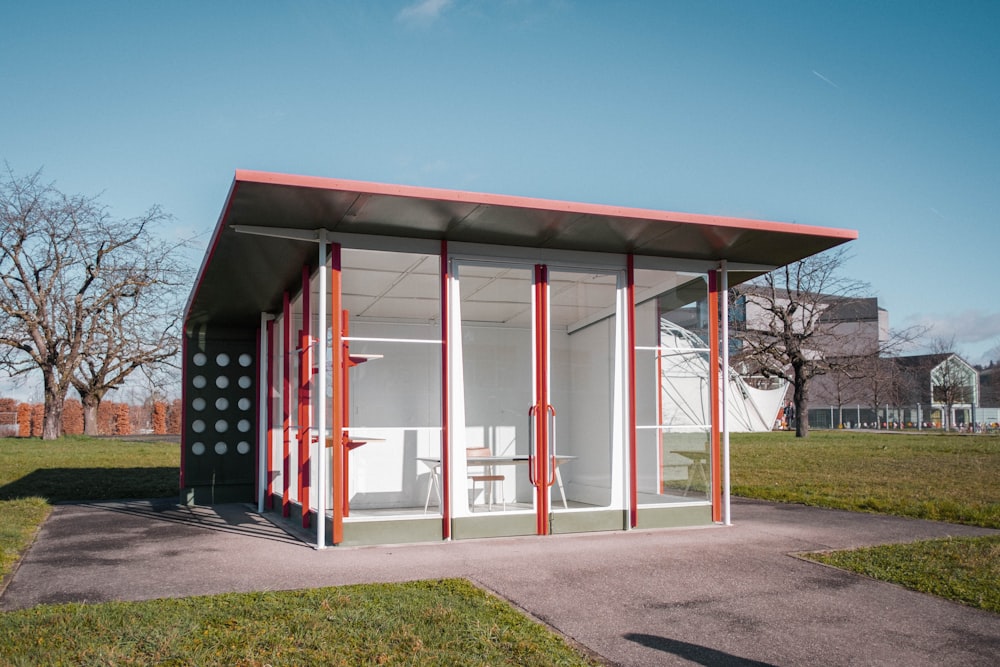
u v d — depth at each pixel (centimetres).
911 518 1084
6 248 3141
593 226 877
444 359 914
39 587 673
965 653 521
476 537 911
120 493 1533
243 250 927
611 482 972
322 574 719
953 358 6600
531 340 954
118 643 503
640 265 1013
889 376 4428
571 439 959
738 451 2484
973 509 1107
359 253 891
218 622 553
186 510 1283
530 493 938
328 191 743
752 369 3688
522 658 496
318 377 932
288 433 1166
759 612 608
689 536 928
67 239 3159
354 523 871
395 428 938
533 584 686
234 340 1424
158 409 4856
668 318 1020
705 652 519
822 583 695
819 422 6881
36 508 1222
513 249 955
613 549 843
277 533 987
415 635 532
